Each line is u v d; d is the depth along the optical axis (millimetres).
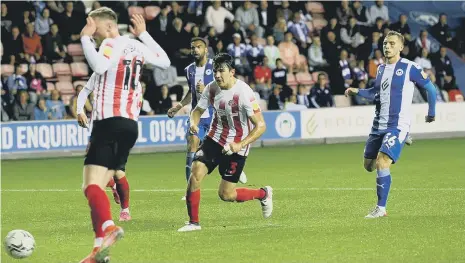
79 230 16406
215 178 26125
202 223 16828
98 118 12844
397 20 51625
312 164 30188
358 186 23016
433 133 41938
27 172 29609
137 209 19375
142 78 41125
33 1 41156
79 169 30469
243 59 41656
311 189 22562
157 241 14586
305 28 45656
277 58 41781
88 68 41719
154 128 37188
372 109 41219
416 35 51312
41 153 35500
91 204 12320
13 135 34844
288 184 24000
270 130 39219
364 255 12797
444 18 50406
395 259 12430
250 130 15867
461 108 42531
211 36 41250
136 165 31328
